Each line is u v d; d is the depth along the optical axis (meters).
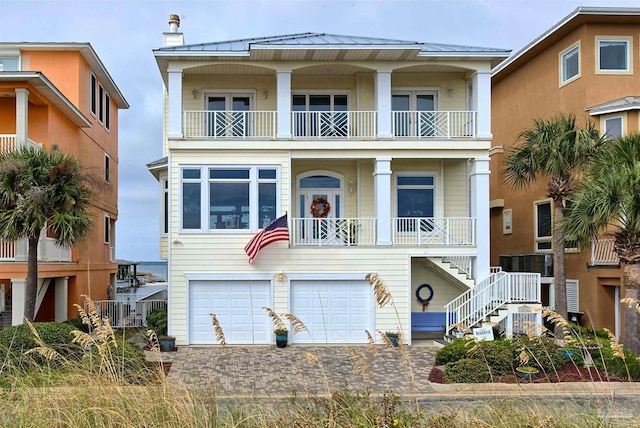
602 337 16.34
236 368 13.92
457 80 19.91
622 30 19.81
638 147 13.39
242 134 19.34
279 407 5.95
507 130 25.52
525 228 22.89
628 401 9.30
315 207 19.50
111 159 26.56
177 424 5.25
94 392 5.59
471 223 18.80
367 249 17.95
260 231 17.36
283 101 18.20
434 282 19.47
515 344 12.17
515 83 24.81
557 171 16.42
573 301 19.75
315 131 19.45
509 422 5.59
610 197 12.55
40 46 20.45
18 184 13.29
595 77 19.69
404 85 19.83
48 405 5.53
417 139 18.33
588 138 16.17
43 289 17.31
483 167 18.50
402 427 5.46
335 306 17.89
